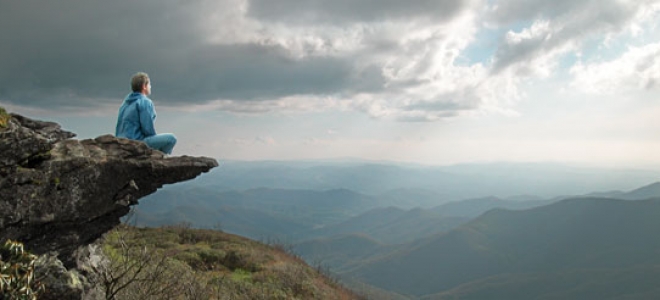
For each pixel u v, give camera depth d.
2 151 3.87
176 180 5.14
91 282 5.24
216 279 13.45
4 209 3.83
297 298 16.02
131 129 5.54
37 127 4.62
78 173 4.32
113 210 4.73
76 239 4.54
